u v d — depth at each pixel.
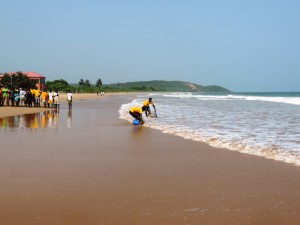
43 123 20.44
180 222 5.39
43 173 8.37
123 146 12.52
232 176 8.31
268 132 16.28
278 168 9.14
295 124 20.05
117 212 5.80
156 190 7.12
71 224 5.25
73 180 7.78
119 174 8.41
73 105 45.59
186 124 20.09
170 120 22.78
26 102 37.06
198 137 14.66
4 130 16.86
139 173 8.55
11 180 7.71
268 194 6.91
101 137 14.81
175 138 14.63
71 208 5.96
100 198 6.54
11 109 32.53
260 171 8.83
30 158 10.12
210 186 7.46
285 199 6.61
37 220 5.39
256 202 6.42
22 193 6.78
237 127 18.47
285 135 15.22
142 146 12.54
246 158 10.45
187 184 7.60
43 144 12.70
